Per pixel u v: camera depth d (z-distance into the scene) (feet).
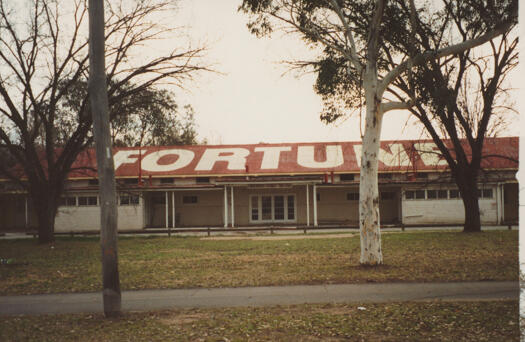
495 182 108.88
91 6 30.25
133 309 31.65
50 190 83.35
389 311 29.04
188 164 126.82
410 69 46.96
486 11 50.01
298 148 135.23
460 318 26.91
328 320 27.48
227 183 111.96
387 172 115.24
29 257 61.87
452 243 63.52
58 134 95.96
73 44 82.64
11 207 123.13
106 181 29.73
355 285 37.55
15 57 79.66
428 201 111.75
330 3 52.54
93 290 38.81
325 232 92.79
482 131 79.00
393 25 57.52
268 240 76.79
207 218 120.26
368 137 46.96
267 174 120.57
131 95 84.48
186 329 26.50
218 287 38.42
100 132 29.86
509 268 42.63
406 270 43.19
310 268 46.16
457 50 47.70
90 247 73.61
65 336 25.68
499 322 25.81
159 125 84.12
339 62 59.67
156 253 61.62
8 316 30.60
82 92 84.64
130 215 113.91
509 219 117.19
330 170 120.26
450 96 56.65
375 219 46.62
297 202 119.03
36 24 79.51
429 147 119.44
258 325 26.86
